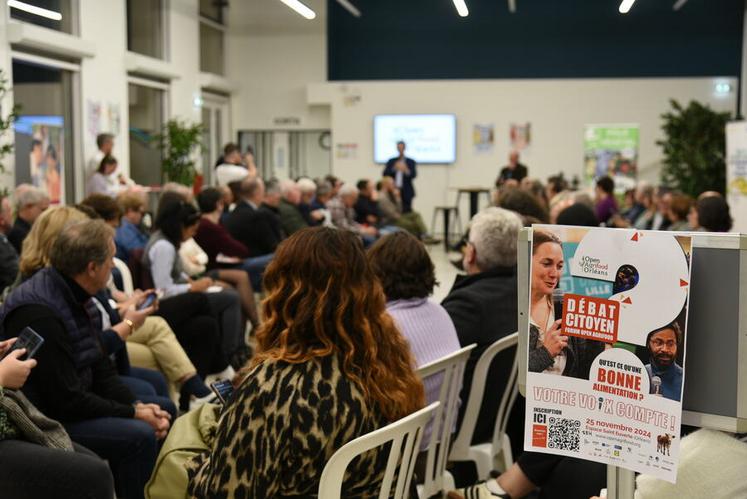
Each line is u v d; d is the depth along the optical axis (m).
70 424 2.67
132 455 2.68
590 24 14.19
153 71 10.19
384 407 1.68
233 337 5.07
